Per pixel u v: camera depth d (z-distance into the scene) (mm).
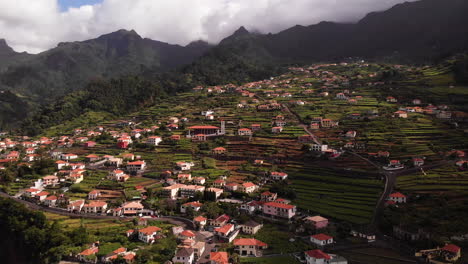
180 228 155125
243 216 162000
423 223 144125
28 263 152125
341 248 133500
